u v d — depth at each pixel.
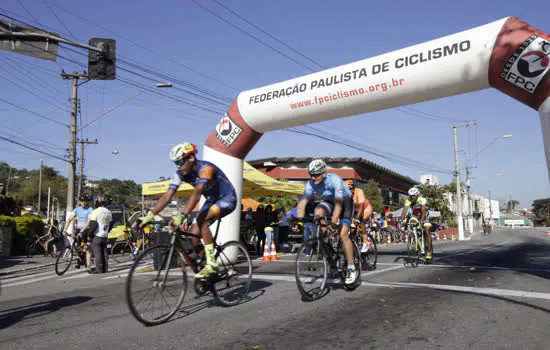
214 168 3.81
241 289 4.24
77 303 4.49
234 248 4.17
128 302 3.17
